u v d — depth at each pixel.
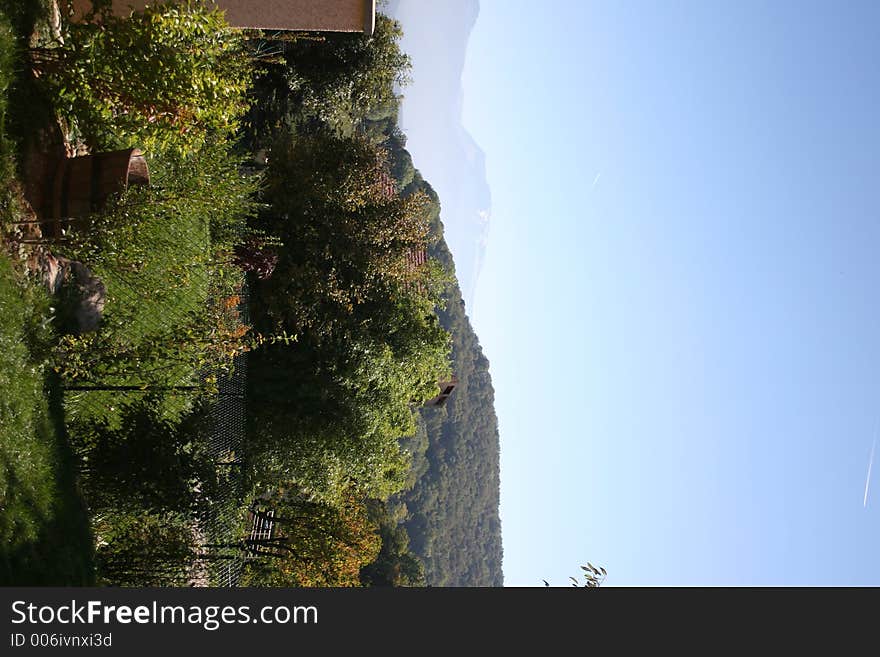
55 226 7.03
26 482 6.22
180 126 7.14
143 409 8.11
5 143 6.38
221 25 7.02
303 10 10.67
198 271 10.41
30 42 6.95
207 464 8.93
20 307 6.52
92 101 6.86
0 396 6.10
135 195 7.21
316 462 14.14
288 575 14.16
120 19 6.63
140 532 8.48
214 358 9.11
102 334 7.50
